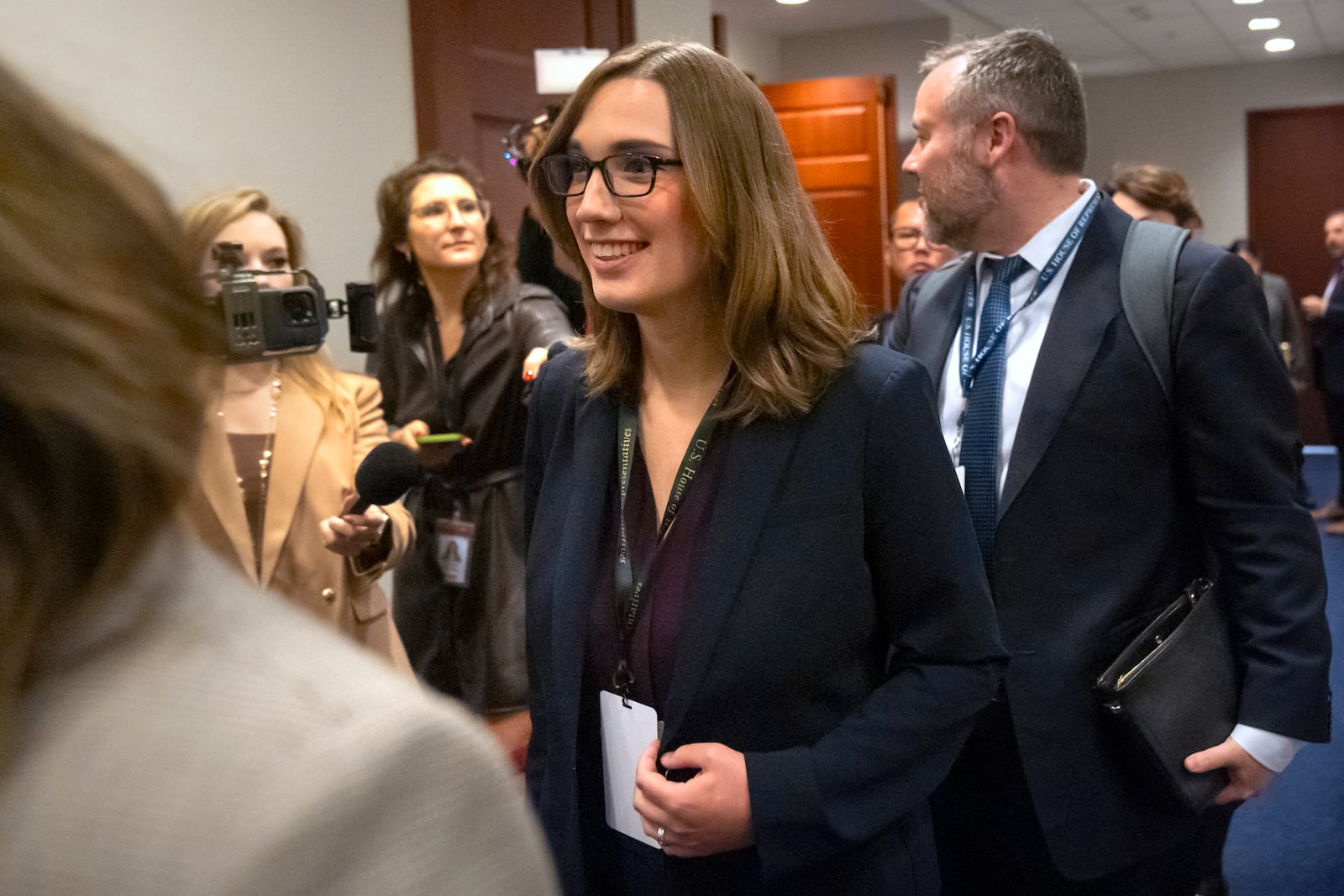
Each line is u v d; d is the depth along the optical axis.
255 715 0.43
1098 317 1.66
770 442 1.22
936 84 1.78
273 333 1.45
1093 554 1.64
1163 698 1.59
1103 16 8.51
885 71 8.28
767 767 1.14
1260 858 3.02
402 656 2.08
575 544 1.29
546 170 1.29
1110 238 1.72
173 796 0.41
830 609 1.20
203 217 2.00
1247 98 10.81
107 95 2.86
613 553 1.30
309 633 0.48
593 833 1.30
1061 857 1.61
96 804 0.41
